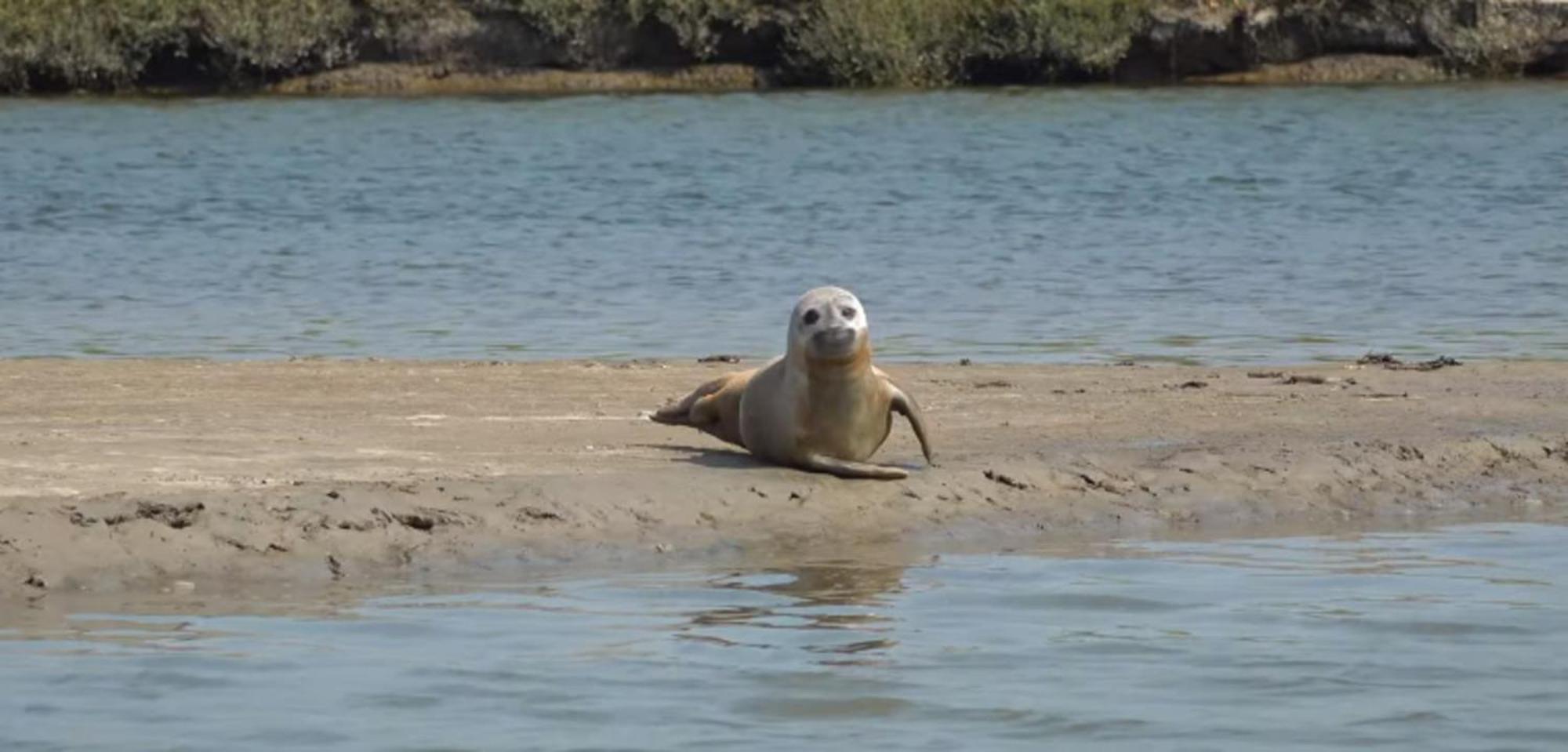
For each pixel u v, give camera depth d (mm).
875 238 119125
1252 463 52375
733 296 96188
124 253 111562
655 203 135125
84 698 35469
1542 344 79250
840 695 36156
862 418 49438
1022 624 40688
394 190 141375
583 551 45031
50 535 42625
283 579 42844
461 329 84562
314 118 190750
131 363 69062
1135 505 49719
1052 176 148375
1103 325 85500
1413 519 50125
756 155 161625
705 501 47469
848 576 43875
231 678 36625
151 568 42531
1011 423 57406
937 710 35438
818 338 48156
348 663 37562
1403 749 33750
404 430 54531
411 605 41344
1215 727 34781
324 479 47625
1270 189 141000
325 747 33250
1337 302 92875
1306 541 47844
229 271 104625
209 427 54375
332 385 63406
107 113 195500
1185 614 41562
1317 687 36938
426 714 34906
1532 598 43000
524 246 114875
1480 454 54344
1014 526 48094
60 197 136500
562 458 50719
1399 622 41062
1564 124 175875
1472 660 38562
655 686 36500
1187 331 83750
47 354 77250
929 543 46781
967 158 159625
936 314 89312
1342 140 167875
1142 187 142375
